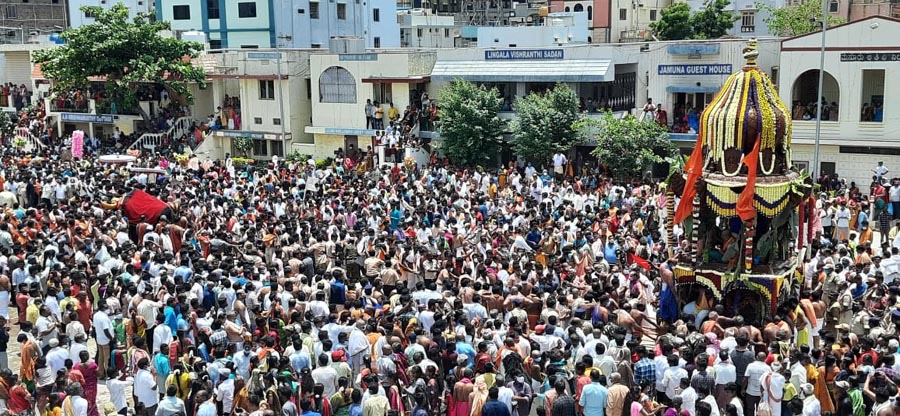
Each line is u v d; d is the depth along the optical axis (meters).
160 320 18.89
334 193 33.59
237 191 35.25
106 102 55.34
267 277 21.95
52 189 33.53
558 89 42.81
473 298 20.38
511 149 44.56
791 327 20.19
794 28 56.75
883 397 15.44
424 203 31.39
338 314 19.20
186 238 27.17
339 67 49.88
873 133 38.34
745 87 21.31
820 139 39.41
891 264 23.58
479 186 37.44
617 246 26.17
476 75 46.62
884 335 17.86
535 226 27.33
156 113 55.31
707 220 22.44
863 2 64.69
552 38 53.59
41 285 23.17
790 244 23.02
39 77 62.44
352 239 26.17
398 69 48.28
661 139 40.06
